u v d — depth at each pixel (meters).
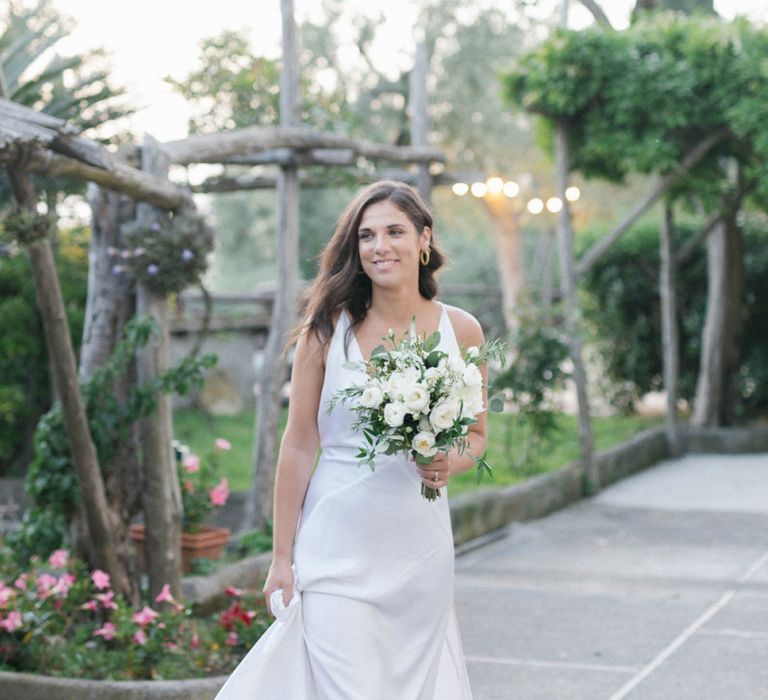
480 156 22.69
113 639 4.89
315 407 3.09
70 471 5.25
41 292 4.60
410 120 9.93
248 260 26.45
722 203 12.74
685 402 15.80
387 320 3.09
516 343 10.55
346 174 9.01
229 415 14.20
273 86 8.17
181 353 14.13
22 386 9.63
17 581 4.84
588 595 6.52
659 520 9.13
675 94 10.27
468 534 8.08
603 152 10.66
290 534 3.08
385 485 2.96
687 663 5.09
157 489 5.28
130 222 5.27
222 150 6.73
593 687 4.77
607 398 14.96
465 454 3.09
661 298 14.52
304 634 2.96
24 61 5.20
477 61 22.28
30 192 4.48
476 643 5.52
